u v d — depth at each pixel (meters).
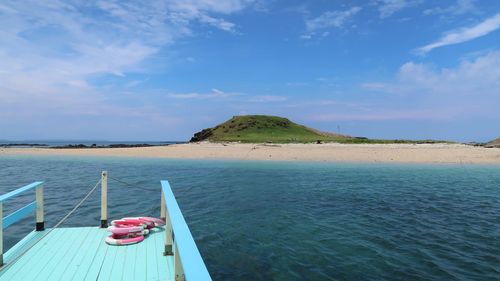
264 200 18.20
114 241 8.48
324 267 9.20
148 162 39.59
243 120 105.00
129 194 19.92
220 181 24.98
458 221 14.14
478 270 9.03
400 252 10.36
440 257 9.96
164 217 10.50
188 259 3.30
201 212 15.42
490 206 17.11
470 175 28.92
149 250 8.16
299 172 30.36
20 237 11.52
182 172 30.36
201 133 103.56
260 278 8.50
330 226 13.22
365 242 11.29
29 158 46.47
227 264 9.37
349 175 28.55
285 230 12.63
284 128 103.06
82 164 37.88
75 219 14.18
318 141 63.41
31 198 18.92
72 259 7.55
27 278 6.58
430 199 18.84
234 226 13.13
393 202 17.91
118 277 6.68
